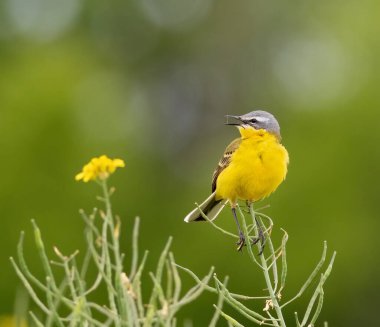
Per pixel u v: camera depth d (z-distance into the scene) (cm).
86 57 3209
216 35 3634
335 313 2459
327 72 2938
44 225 2595
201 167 3092
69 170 2723
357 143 2711
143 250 2619
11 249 2534
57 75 2941
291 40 3541
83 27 3475
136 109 3291
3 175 2700
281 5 3553
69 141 2777
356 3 3052
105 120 2853
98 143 2797
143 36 3556
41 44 3209
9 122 2797
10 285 2380
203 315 2284
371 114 2727
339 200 2608
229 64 3578
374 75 2817
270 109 3128
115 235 558
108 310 545
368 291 2514
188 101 3494
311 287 2369
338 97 2812
